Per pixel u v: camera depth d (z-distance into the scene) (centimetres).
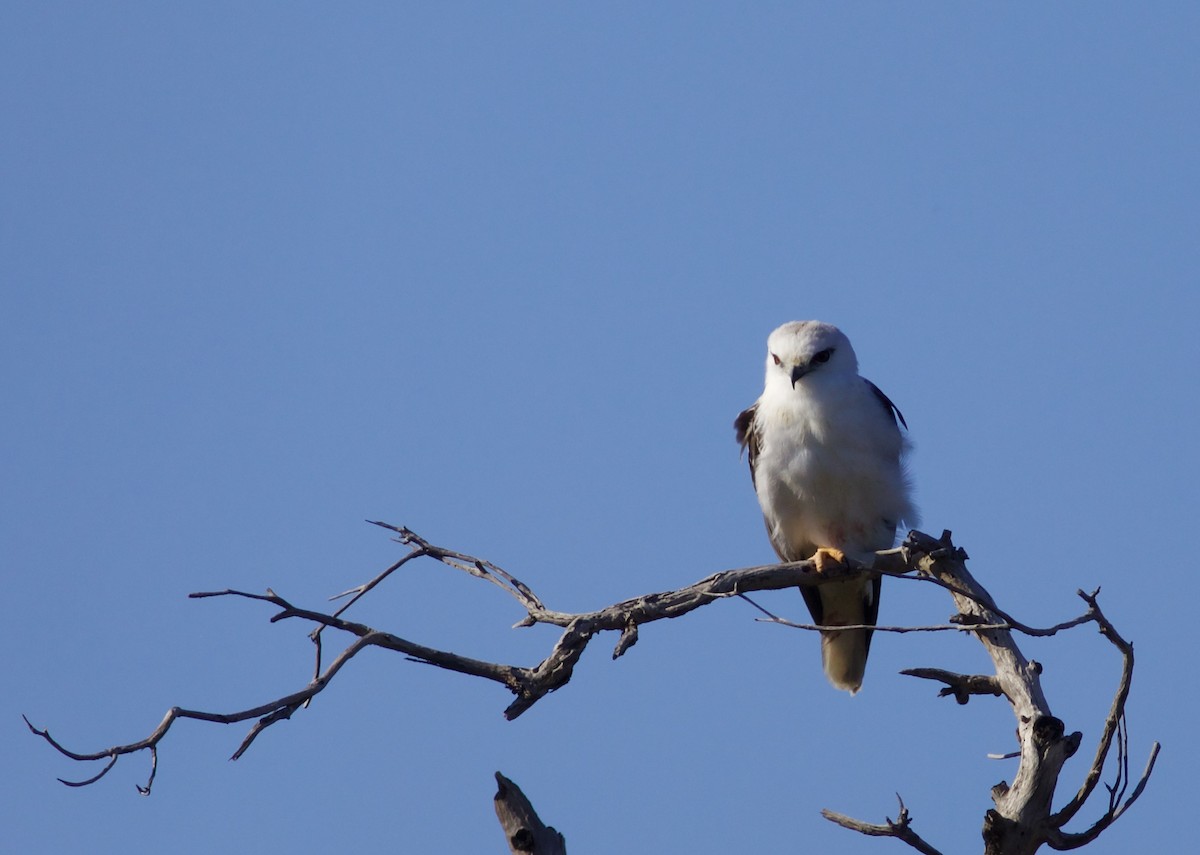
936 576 1051
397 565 1063
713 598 1005
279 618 885
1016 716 933
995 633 970
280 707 818
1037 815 874
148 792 757
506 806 856
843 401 1291
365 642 886
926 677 970
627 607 988
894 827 880
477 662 953
